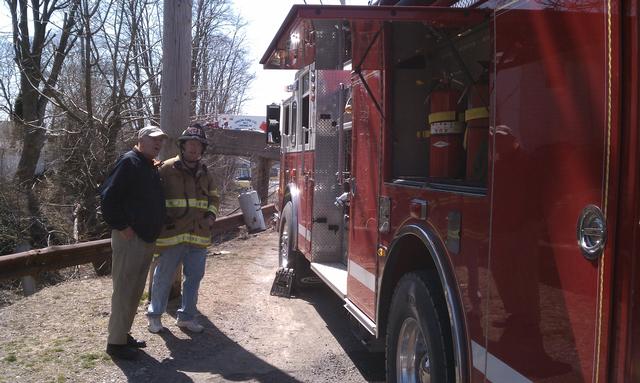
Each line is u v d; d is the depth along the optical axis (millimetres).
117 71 14672
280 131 9547
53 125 16688
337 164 6848
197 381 4680
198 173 5629
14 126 19219
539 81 2281
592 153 1969
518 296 2414
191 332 5809
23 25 18391
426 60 4301
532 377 2305
